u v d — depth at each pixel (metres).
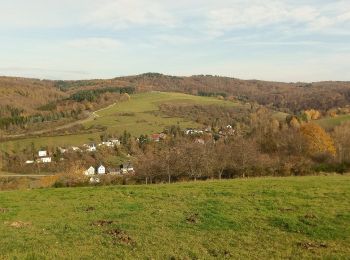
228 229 19.89
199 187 33.69
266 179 38.84
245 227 20.16
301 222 20.50
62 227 21.33
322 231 18.92
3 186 69.19
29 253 16.52
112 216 23.62
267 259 15.45
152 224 21.23
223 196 28.59
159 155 61.56
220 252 16.36
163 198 29.22
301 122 119.88
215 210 24.03
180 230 19.92
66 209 26.64
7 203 30.16
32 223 22.72
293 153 75.12
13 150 132.50
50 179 66.69
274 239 18.02
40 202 30.08
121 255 16.16
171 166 57.53
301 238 18.09
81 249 17.06
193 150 60.62
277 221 20.94
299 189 30.06
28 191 36.59
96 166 115.69
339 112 152.00
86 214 24.55
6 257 16.14
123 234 19.30
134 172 59.69
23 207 28.08
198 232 19.47
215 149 61.97
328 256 15.53
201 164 57.75
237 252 16.34
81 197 31.72
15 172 113.19
